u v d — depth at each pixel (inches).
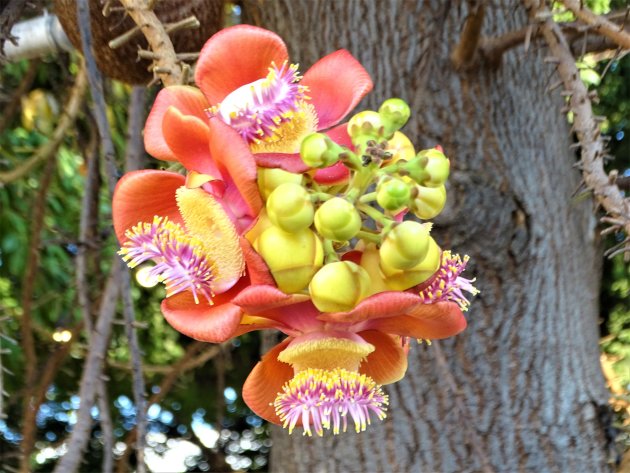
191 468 66.7
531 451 25.8
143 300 55.5
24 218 44.4
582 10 15.8
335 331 10.3
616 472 26.6
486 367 26.2
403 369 11.4
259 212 9.8
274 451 29.1
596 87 48.0
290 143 10.6
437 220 26.0
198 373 64.9
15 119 42.8
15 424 56.7
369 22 26.9
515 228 26.5
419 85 22.0
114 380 60.5
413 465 25.9
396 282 9.8
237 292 10.1
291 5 27.6
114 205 10.8
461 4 26.8
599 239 29.9
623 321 56.2
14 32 27.1
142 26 12.3
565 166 28.7
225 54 10.8
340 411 10.2
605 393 27.5
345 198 9.7
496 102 26.7
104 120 15.1
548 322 26.6
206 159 10.2
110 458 21.0
